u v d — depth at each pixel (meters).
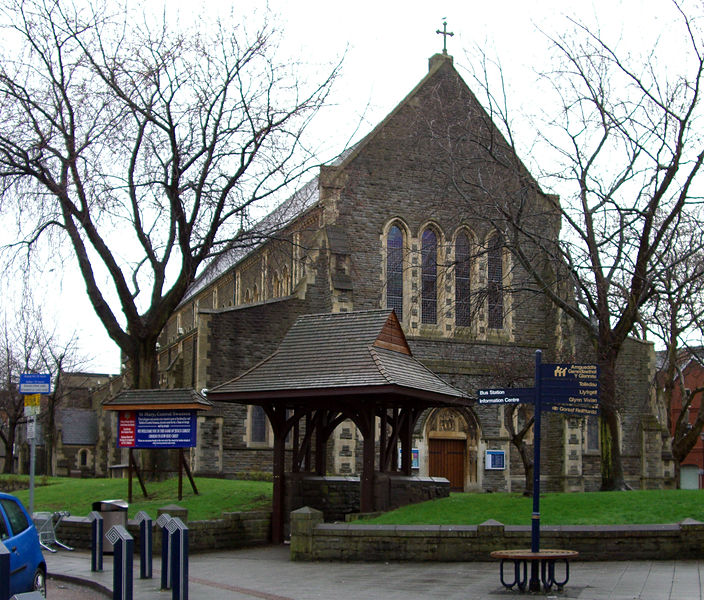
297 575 18.72
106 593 16.53
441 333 42.56
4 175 31.62
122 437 28.09
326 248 41.50
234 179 33.38
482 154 40.94
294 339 25.98
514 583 15.98
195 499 28.16
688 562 19.08
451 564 19.75
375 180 42.50
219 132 33.25
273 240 35.59
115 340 34.25
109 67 32.72
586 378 16.53
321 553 20.80
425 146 42.56
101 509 23.17
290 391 23.84
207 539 23.88
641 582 16.44
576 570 18.39
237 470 40.03
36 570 14.84
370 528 20.62
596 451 44.06
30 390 23.00
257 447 40.41
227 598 15.64
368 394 23.81
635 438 45.25
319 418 27.83
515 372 36.47
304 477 26.59
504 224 37.97
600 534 19.67
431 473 42.19
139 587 16.91
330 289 40.88
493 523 20.09
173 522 14.76
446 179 40.03
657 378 45.72
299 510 21.19
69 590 17.53
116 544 14.07
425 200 42.91
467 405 26.81
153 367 34.12
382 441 26.56
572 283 32.72
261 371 25.14
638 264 29.31
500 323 43.56
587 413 18.03
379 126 42.97
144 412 28.03
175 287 33.84
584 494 25.27
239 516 24.94
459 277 43.28
